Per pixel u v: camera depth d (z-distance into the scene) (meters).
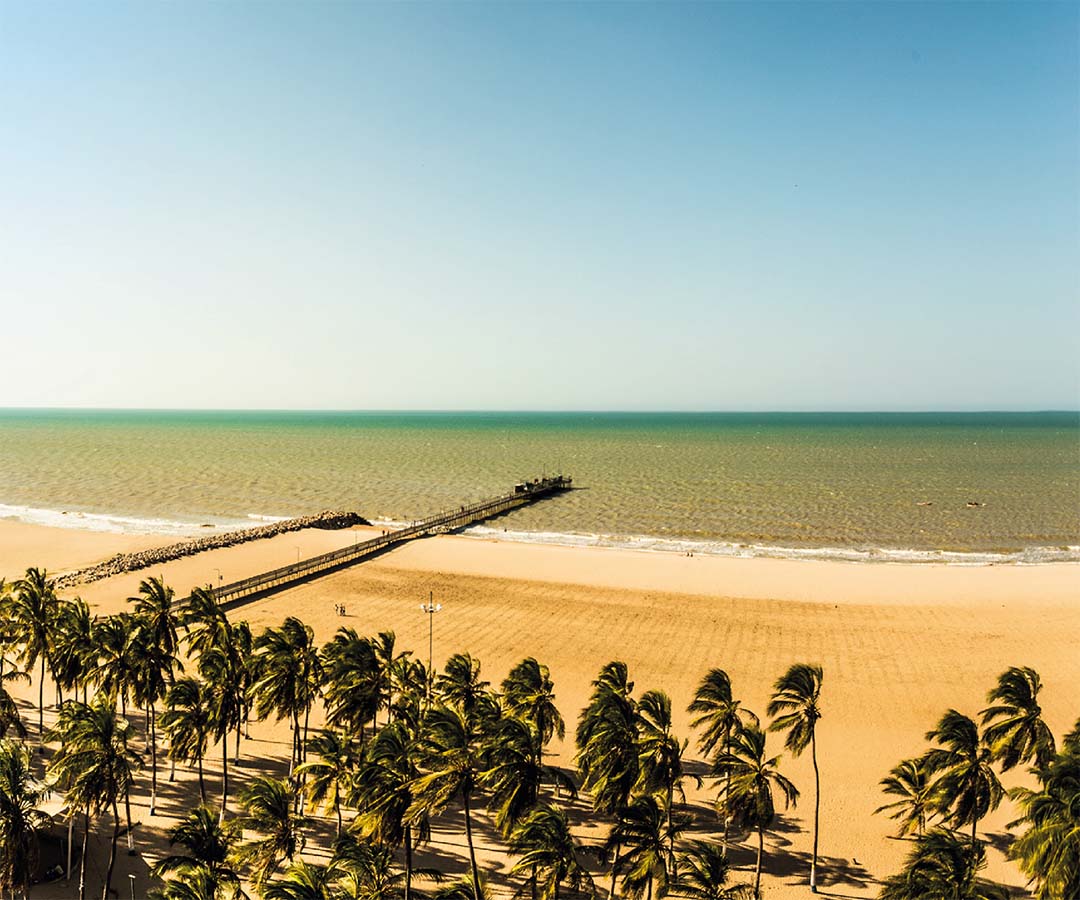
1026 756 37.38
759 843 37.97
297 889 28.56
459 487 179.75
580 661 64.19
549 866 30.45
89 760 33.75
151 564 96.12
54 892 35.06
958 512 143.50
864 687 58.91
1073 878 27.39
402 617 76.00
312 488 177.12
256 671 44.59
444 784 32.00
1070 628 71.88
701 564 98.75
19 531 122.12
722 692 41.09
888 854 39.38
